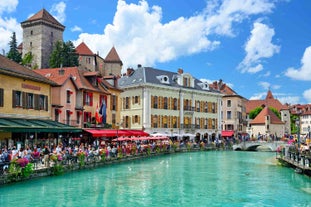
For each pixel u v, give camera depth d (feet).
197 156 170.09
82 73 162.40
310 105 451.94
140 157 148.66
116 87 182.39
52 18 356.79
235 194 74.18
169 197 70.74
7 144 101.04
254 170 114.11
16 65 115.03
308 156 94.79
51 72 158.10
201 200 68.49
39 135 116.98
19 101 108.37
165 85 216.13
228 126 299.79
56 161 90.63
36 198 66.90
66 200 66.39
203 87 248.52
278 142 222.28
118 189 78.02
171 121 220.64
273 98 420.77
